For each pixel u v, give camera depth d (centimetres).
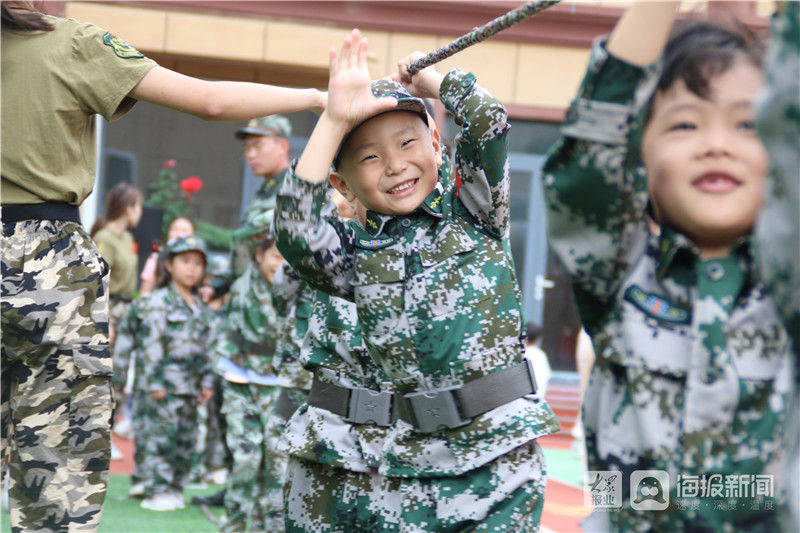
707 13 196
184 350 612
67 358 267
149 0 1011
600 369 201
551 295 1241
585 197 196
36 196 269
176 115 1169
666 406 190
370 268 257
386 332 256
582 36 1123
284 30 1024
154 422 603
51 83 268
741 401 184
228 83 280
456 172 261
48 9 295
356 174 257
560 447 994
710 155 188
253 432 488
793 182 154
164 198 1164
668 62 190
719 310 187
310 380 418
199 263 634
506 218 261
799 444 175
